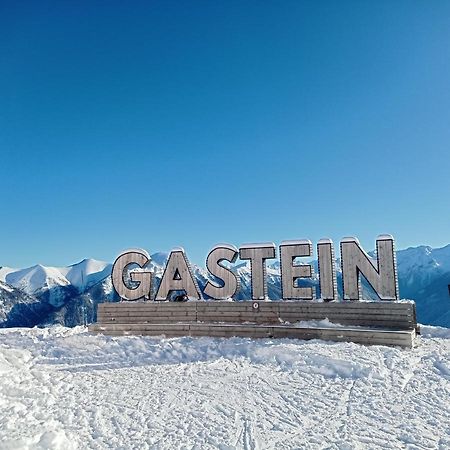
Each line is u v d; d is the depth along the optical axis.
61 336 18.09
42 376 11.75
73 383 11.23
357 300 15.89
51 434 6.95
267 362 12.63
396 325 14.90
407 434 7.35
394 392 9.57
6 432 7.13
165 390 10.39
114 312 18.78
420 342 15.21
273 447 7.00
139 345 15.34
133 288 18.94
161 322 18.08
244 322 17.06
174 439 7.37
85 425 8.01
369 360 11.63
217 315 17.47
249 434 7.56
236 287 17.72
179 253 18.73
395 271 15.51
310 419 8.23
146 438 7.40
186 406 9.14
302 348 13.14
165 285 18.62
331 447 6.95
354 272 16.02
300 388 10.20
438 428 7.60
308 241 16.80
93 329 18.20
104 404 9.30
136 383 11.12
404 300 15.71
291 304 16.53
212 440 7.31
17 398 9.46
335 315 15.84
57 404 9.25
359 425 7.83
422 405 8.72
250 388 10.34
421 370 11.04
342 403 9.05
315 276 16.88
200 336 16.47
